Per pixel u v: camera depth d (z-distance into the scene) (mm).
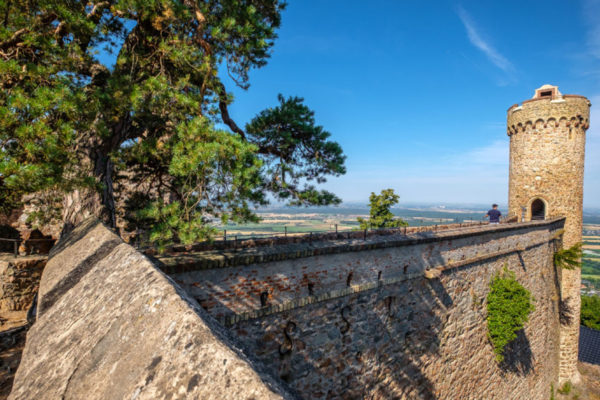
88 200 7941
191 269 5465
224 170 6219
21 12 6098
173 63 8438
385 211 23016
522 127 21594
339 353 7750
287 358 6828
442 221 12812
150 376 1300
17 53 6488
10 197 8938
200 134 6418
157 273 2328
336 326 7707
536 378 16781
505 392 13930
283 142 9562
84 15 6879
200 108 7527
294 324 6957
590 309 33594
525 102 21297
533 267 16641
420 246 9891
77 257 4027
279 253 6566
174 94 7160
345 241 8352
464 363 11648
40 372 1888
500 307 12711
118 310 2057
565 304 21828
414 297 9711
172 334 1479
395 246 9078
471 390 11953
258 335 6379
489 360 12961
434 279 10359
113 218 8445
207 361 1255
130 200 10297
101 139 8031
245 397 1038
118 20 8578
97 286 2842
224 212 6859
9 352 6840
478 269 12391
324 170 10086
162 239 6148
